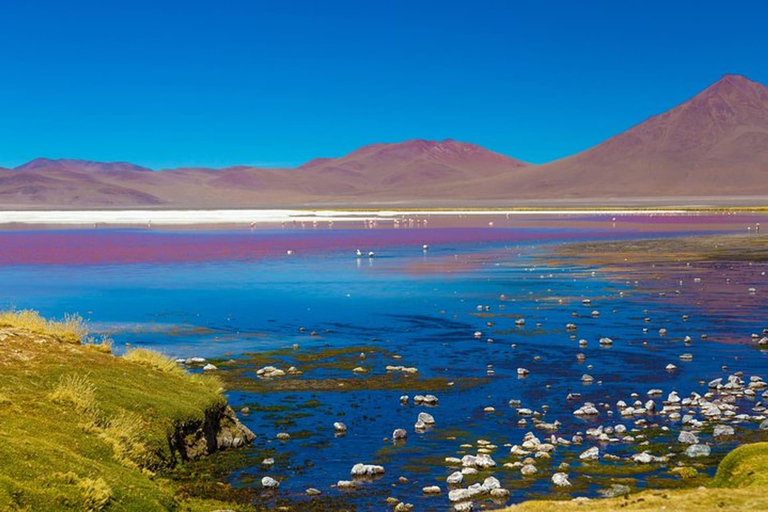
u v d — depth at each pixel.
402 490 15.03
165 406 17.16
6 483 11.30
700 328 32.41
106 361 18.80
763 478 13.22
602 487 14.89
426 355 27.98
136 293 45.38
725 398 21.41
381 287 47.34
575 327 32.88
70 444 14.01
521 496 14.51
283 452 17.44
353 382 24.03
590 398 21.91
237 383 23.92
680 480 15.17
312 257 68.81
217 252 74.75
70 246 82.38
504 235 99.06
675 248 72.94
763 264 57.47
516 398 21.98
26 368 16.95
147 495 13.09
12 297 43.66
